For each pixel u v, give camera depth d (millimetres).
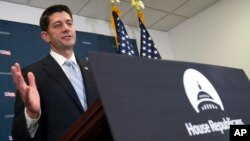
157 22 3701
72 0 2855
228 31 3307
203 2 3395
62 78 1104
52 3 2834
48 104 1047
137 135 348
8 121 2248
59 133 983
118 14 2934
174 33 3939
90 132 424
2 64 2385
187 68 493
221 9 3396
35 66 1167
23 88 653
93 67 369
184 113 418
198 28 3633
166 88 426
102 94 352
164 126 381
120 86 375
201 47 3578
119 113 350
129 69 403
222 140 443
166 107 402
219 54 3375
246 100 569
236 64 3203
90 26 3203
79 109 1037
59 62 1197
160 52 3795
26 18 2725
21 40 2580
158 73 436
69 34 1240
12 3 2707
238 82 598
